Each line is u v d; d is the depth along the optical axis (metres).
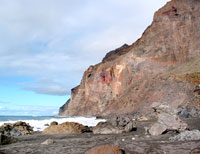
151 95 64.56
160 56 79.38
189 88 55.72
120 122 21.34
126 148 11.04
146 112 58.09
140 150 10.45
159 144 12.00
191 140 12.86
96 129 21.58
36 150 11.75
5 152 11.40
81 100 107.56
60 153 10.66
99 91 95.62
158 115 18.36
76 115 101.38
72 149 11.73
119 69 88.88
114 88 88.75
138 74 80.00
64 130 22.53
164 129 17.00
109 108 76.44
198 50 76.75
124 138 15.71
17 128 23.06
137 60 82.62
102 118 62.56
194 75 60.41
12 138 15.92
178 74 64.88
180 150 10.08
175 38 81.38
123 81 85.50
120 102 74.44
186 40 79.69
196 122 26.88
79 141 14.95
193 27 81.44
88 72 111.31
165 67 76.69
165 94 60.00
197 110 44.56
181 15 85.00
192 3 86.69
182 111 44.09
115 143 13.09
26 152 11.26
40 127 32.22
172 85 61.25
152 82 69.69
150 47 83.06
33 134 21.72
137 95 69.94
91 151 9.10
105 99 91.31
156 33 85.62
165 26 85.12
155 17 97.00
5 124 23.17
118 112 69.44
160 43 82.12
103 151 8.92
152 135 16.81
